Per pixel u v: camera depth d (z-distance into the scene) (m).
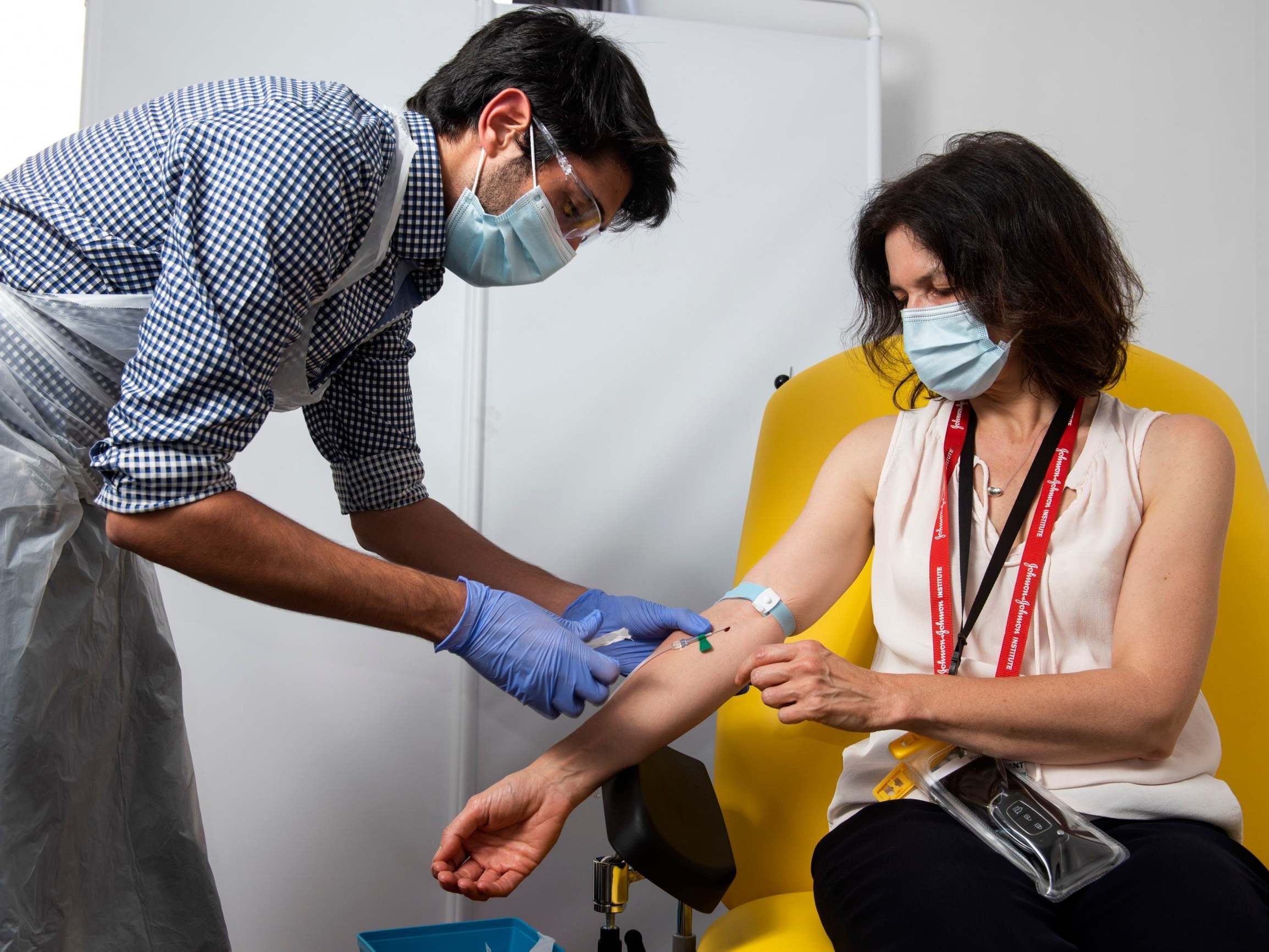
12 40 1.93
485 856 1.05
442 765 1.92
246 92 1.06
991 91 2.21
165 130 1.04
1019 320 1.06
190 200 0.95
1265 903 0.85
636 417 1.95
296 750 1.88
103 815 1.21
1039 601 1.06
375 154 1.05
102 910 1.19
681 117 1.97
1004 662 1.04
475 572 1.42
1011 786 0.98
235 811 1.86
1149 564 1.01
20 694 1.01
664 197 1.25
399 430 1.41
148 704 1.29
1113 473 1.07
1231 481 1.05
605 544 1.93
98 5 1.88
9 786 1.01
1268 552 1.24
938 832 0.97
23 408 1.05
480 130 1.14
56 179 1.07
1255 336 2.24
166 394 0.94
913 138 2.18
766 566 1.21
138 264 1.04
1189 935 0.81
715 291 1.97
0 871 1.01
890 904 0.90
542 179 1.15
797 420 1.42
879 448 1.22
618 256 1.96
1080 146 2.22
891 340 1.31
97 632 1.17
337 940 1.87
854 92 2.02
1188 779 1.00
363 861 1.89
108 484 0.97
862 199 1.61
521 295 1.93
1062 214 1.08
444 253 1.19
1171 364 1.33
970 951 0.83
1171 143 2.24
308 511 1.91
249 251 0.94
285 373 1.12
